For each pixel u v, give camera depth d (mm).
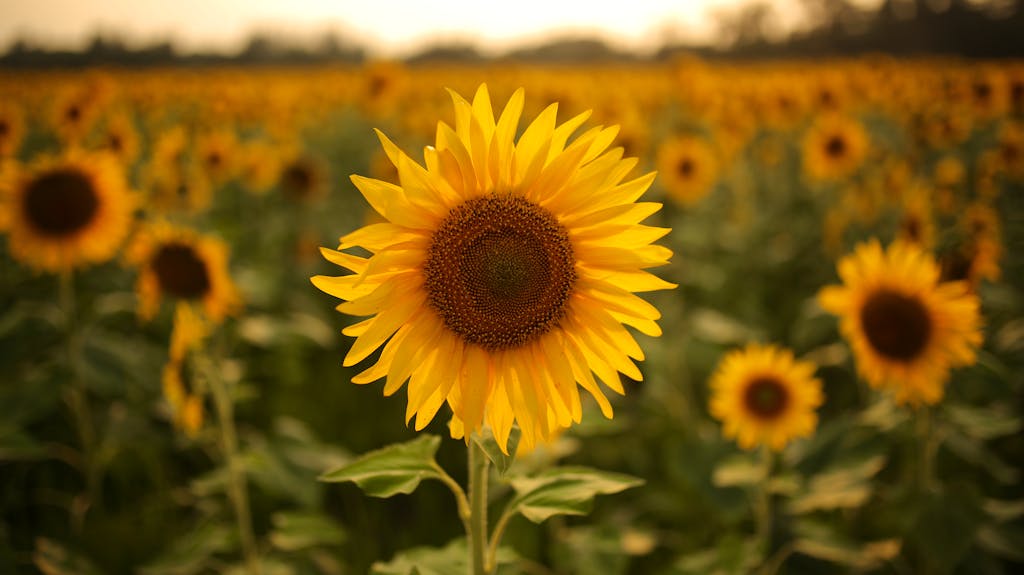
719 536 5027
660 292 7723
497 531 2586
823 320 6055
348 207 11852
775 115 16734
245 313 7660
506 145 2512
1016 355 5023
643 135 12664
